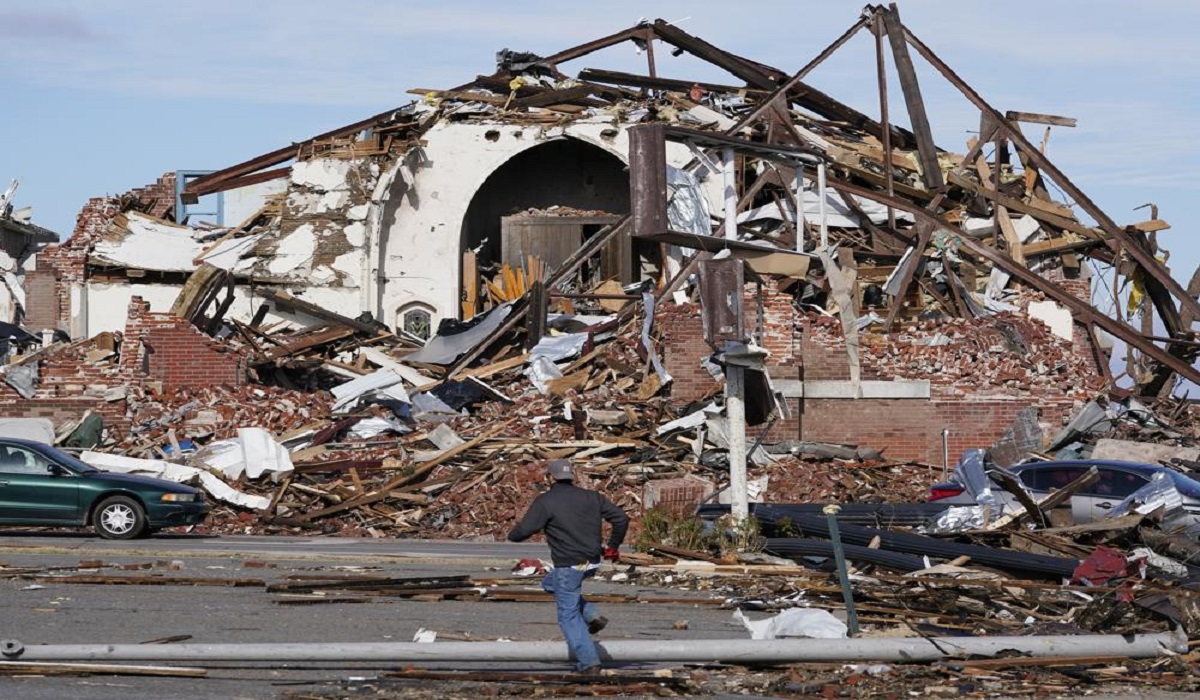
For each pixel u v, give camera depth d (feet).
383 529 144.56
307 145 233.14
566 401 173.06
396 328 231.30
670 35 259.80
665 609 83.92
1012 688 60.44
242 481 153.69
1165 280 230.48
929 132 235.61
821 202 117.91
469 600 85.10
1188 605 73.67
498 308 202.18
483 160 234.17
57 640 66.80
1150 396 219.00
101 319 228.02
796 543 106.22
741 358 108.78
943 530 113.80
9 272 277.23
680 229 105.09
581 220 242.17
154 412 171.22
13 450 122.72
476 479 152.05
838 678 61.67
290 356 201.05
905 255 213.46
